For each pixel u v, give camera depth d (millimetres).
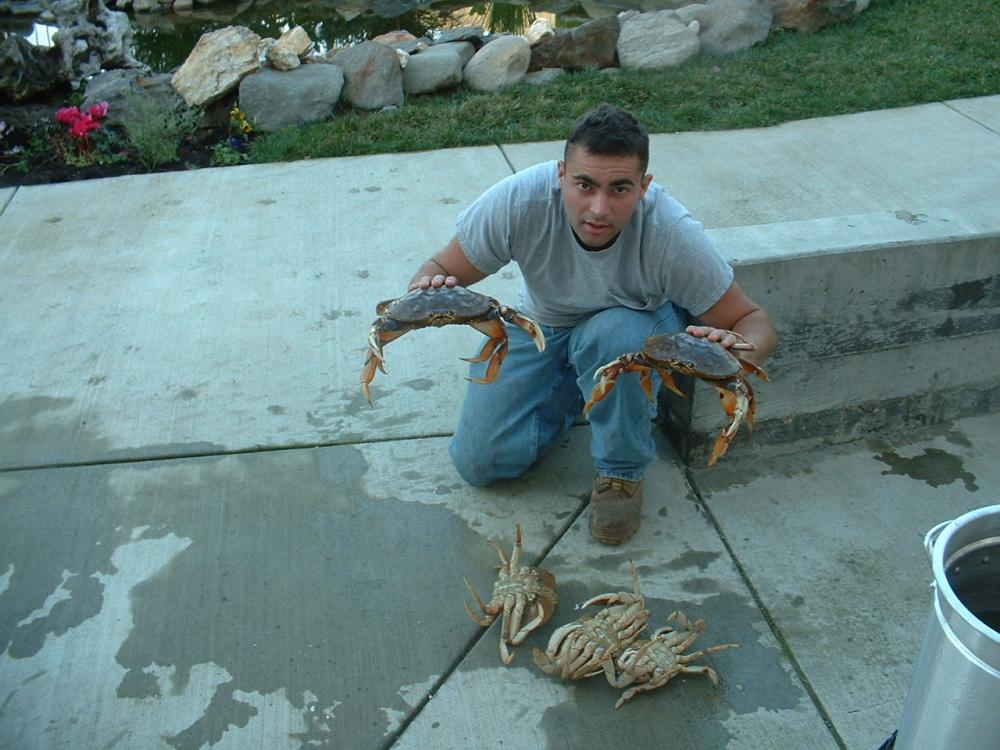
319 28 9211
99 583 3023
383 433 3686
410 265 4812
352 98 6723
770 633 2836
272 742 2525
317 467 3514
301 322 4375
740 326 2842
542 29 7449
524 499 3359
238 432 3691
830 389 3520
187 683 2689
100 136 6277
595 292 2924
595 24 7348
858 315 3395
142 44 8688
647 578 3033
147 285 4688
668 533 3217
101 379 4000
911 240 3311
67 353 4172
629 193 2602
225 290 4633
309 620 2891
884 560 3098
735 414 2385
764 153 6000
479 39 7496
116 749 2504
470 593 2986
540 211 2818
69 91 6844
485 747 2504
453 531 3225
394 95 6785
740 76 7105
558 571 3064
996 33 7641
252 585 3014
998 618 2121
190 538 3195
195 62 6574
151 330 4332
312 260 4883
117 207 5516
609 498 3125
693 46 7422
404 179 5758
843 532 3215
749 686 2668
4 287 4691
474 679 2697
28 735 2537
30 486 3420
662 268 2816
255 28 9289
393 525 3250
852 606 2928
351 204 5469
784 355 3391
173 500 3359
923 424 3736
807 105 6633
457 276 3016
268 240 5094
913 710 1987
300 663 2748
